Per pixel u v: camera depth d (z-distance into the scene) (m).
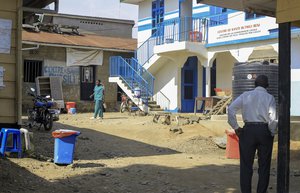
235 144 10.97
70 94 27.02
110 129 16.12
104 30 34.19
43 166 8.85
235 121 6.44
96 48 27.47
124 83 24.31
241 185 6.45
